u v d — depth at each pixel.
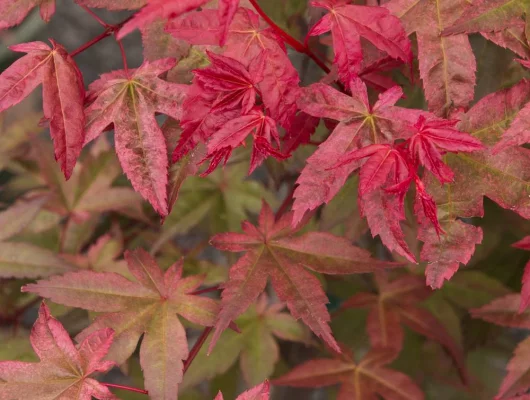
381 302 0.52
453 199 0.40
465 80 0.40
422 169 0.42
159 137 0.40
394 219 0.39
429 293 0.52
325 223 0.47
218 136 0.39
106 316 0.42
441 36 0.40
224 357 0.50
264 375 0.51
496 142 0.40
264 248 0.43
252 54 0.40
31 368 0.41
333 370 0.50
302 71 0.46
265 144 0.39
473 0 0.40
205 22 0.39
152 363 0.42
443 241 0.40
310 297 0.42
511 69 0.45
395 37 0.40
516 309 0.44
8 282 0.50
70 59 0.40
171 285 0.43
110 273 0.43
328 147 0.40
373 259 0.43
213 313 0.43
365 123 0.40
